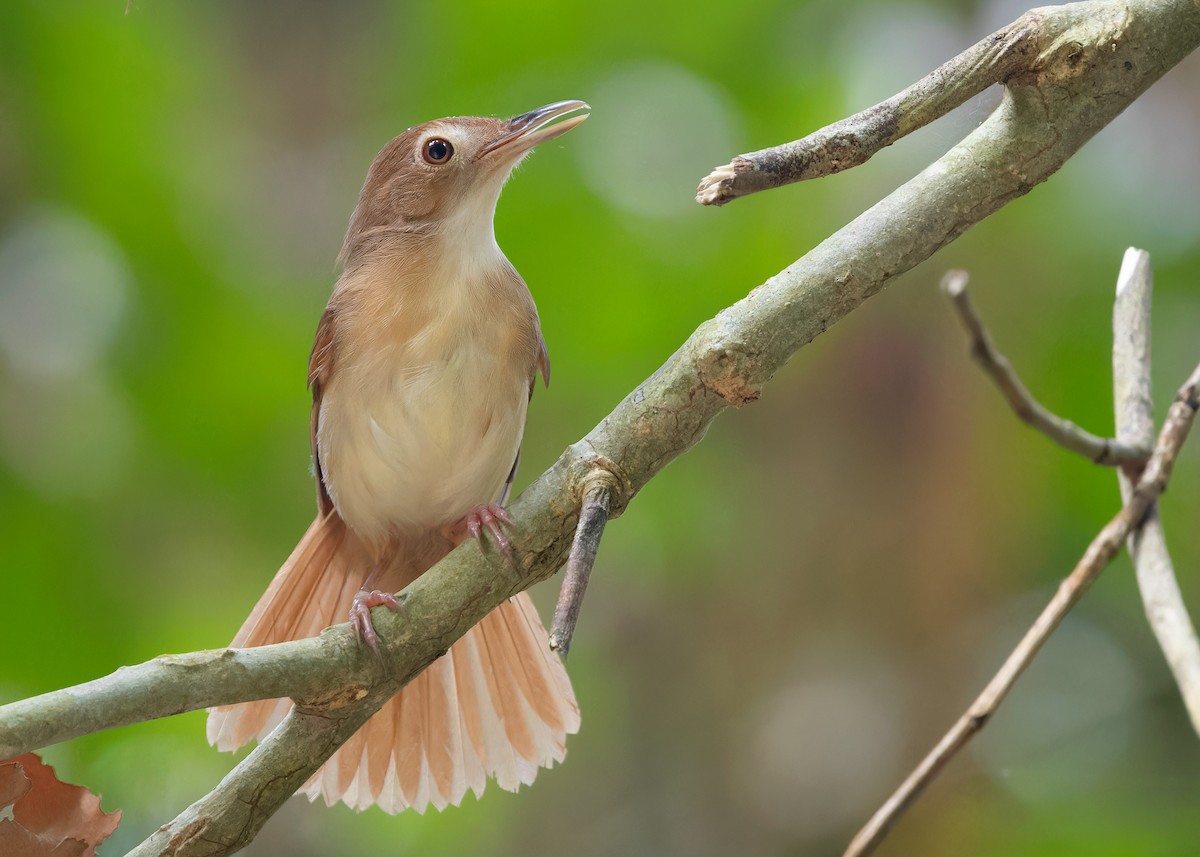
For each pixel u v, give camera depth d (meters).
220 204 12.14
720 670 12.33
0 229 11.16
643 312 11.96
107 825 4.32
